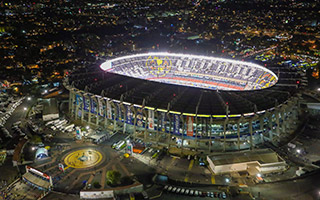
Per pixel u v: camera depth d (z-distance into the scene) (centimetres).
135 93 17250
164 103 15950
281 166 13462
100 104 17262
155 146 15662
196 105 15688
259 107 15525
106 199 11769
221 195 11794
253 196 11744
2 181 12988
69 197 11825
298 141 16188
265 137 16450
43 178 12850
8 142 16075
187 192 12012
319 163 13800
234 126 15400
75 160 14375
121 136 16625
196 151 15162
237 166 13462
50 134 16888
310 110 19975
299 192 11931
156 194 11988
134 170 13612
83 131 17138
